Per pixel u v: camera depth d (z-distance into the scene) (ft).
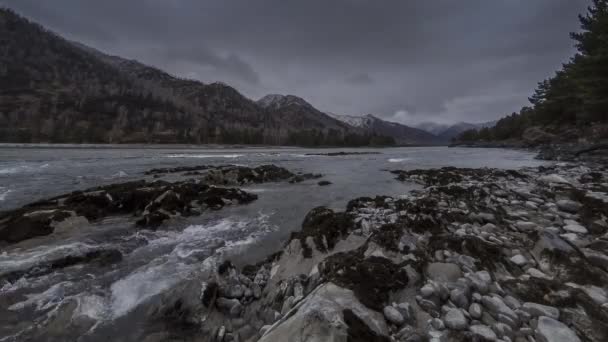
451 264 13.29
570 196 25.61
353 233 19.34
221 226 27.30
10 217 24.06
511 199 28.58
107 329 11.52
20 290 14.32
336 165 83.61
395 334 8.86
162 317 12.28
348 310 9.02
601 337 8.29
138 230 25.59
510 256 14.67
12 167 66.13
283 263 17.20
